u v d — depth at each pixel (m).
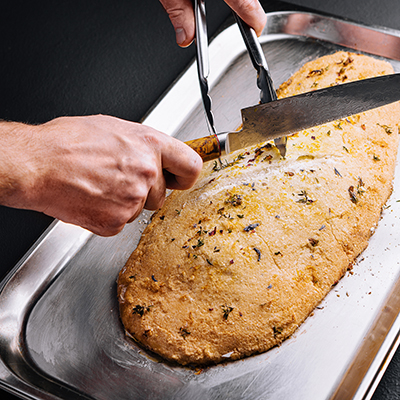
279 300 0.67
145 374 0.67
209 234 0.69
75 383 0.66
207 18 0.97
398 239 0.71
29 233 0.80
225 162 0.73
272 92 0.71
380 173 0.73
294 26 0.91
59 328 0.70
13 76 0.93
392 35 0.85
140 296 0.69
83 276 0.73
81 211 0.65
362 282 0.70
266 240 0.68
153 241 0.71
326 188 0.71
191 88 0.85
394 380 0.67
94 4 1.00
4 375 0.66
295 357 0.66
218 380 0.66
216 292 0.67
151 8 1.00
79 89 0.91
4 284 0.71
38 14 0.99
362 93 0.69
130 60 0.94
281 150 0.71
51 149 0.62
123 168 0.63
